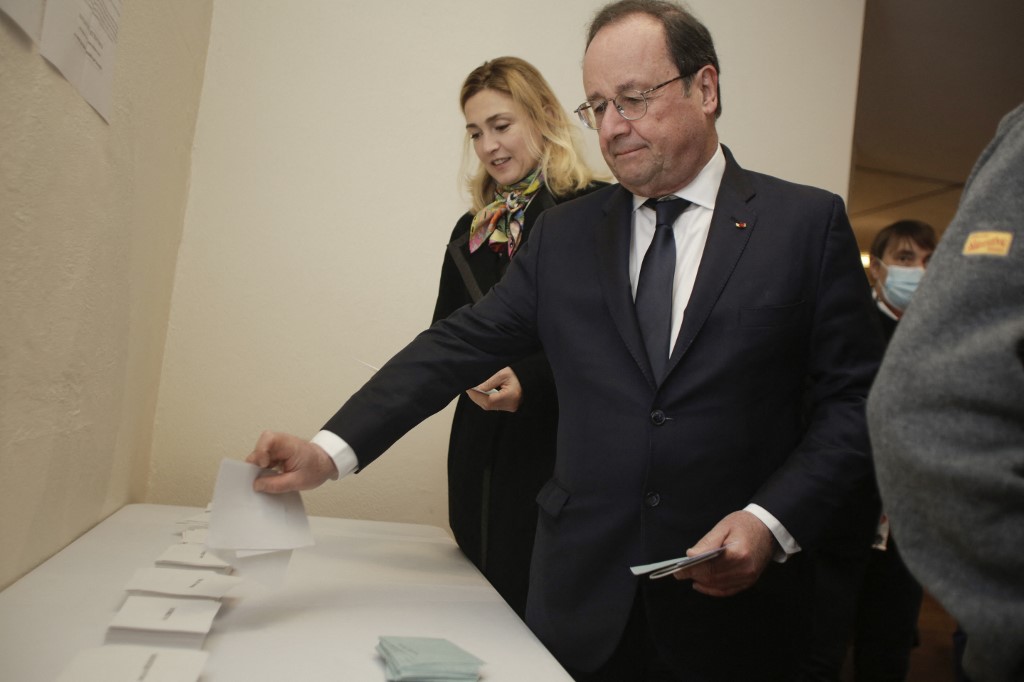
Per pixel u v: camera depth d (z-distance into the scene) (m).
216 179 2.20
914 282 2.51
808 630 1.23
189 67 2.00
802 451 1.17
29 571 1.16
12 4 0.89
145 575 1.08
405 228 2.31
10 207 0.96
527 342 1.41
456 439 1.76
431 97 2.34
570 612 1.21
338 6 2.29
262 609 1.06
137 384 1.83
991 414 0.56
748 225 1.23
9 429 1.04
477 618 1.12
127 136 1.49
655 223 1.30
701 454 1.17
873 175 4.94
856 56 2.61
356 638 0.98
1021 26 3.12
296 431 2.22
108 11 1.27
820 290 1.21
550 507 1.26
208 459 2.17
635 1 1.27
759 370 1.19
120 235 1.51
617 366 1.23
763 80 2.54
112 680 0.74
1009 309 0.58
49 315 1.15
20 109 0.96
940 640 3.64
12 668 0.79
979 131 4.13
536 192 1.76
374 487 2.25
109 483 1.64
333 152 2.28
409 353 1.34
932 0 2.98
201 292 2.19
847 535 1.54
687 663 1.16
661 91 1.20
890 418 0.60
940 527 0.57
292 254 2.24
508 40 2.38
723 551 1.01
